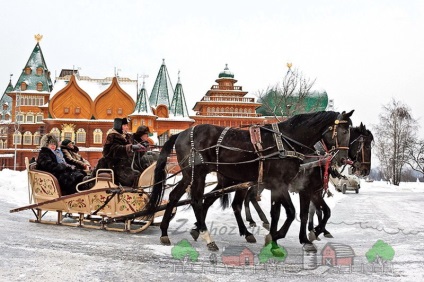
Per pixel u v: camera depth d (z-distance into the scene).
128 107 64.06
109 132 11.20
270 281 6.68
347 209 21.28
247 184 9.65
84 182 10.88
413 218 17.06
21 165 71.12
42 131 70.88
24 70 74.94
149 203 9.77
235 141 9.24
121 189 10.53
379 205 24.17
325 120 9.31
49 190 11.30
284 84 46.31
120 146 10.90
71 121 63.06
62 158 12.54
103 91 63.78
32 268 6.80
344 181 39.38
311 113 9.41
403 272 7.37
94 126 63.72
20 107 73.31
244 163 9.08
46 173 11.30
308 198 9.68
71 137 63.06
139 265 7.41
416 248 9.74
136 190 10.48
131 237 10.19
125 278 6.57
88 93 63.97
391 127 73.44
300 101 45.72
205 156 9.45
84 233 10.29
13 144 72.25
